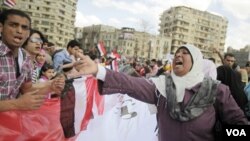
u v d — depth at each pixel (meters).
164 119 2.63
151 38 98.88
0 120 2.80
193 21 120.75
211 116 2.56
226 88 2.63
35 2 93.62
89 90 3.32
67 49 6.58
